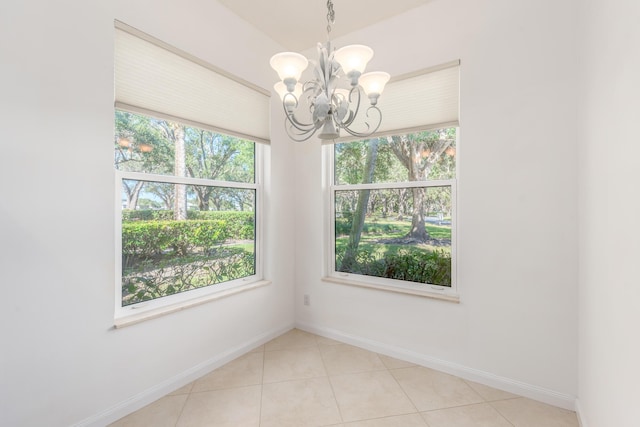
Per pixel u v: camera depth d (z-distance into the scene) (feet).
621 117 3.40
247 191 8.82
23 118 4.54
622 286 3.36
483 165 6.72
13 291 4.48
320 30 8.58
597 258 4.40
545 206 6.06
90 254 5.29
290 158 9.84
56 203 4.88
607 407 3.89
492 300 6.67
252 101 8.52
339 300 9.07
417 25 7.51
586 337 5.12
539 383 6.18
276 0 7.34
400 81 7.89
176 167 7.06
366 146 8.87
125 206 6.13
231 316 7.94
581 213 5.48
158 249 6.68
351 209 9.20
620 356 3.40
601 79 4.17
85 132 5.20
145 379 6.09
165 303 6.75
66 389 5.01
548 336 6.07
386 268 8.57
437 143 7.73
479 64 6.72
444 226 7.66
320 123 4.71
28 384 4.62
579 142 5.58
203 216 7.64
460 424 5.55
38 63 4.66
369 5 7.44
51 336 4.85
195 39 6.94
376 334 8.38
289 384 6.84
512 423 5.57
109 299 5.54
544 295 6.10
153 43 6.18
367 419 5.70
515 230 6.38
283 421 5.64
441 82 7.30
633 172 3.07
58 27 4.87
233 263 8.41
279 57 4.16
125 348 5.78
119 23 5.62
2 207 4.38
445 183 7.57
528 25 6.18
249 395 6.43
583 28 5.33
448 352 7.25
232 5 7.55
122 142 6.11
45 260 4.77
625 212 3.28
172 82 6.59
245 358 8.02
